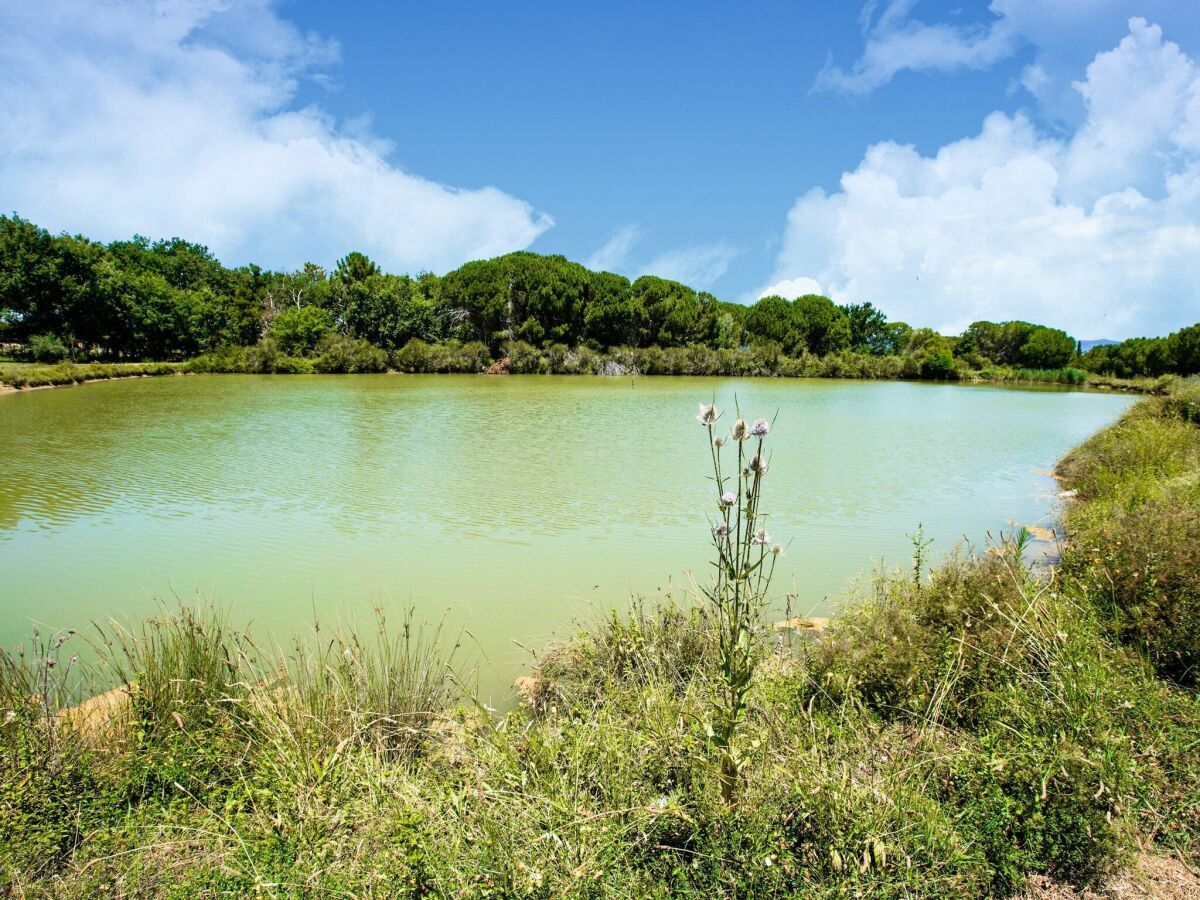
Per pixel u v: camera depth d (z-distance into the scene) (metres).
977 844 2.74
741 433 2.99
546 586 7.63
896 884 2.49
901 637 4.49
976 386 54.59
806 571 8.01
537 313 60.41
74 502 11.62
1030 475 14.81
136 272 68.56
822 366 61.66
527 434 20.42
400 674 4.54
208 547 9.15
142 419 22.47
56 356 43.91
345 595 7.37
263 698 4.09
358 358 51.75
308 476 14.00
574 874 2.46
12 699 3.98
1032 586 4.77
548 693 4.87
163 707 4.05
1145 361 59.50
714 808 2.81
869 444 19.70
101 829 3.06
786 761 3.12
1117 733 3.28
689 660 4.91
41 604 7.07
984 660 4.00
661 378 54.28
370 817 2.90
